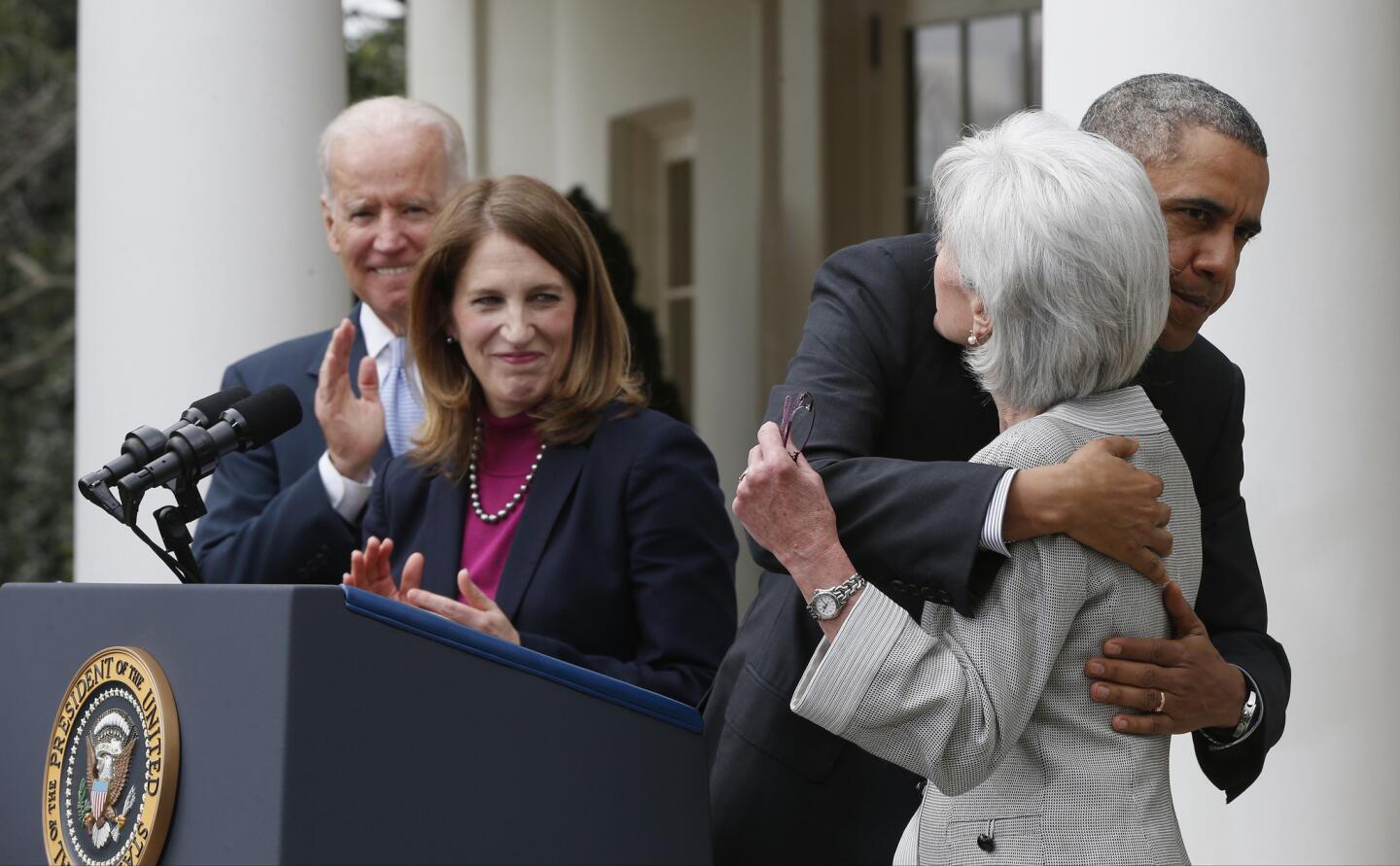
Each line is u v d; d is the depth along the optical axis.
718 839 5.55
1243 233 4.89
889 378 5.15
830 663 4.07
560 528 6.01
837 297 5.25
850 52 14.66
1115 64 6.85
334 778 3.58
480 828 3.81
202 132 9.28
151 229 9.26
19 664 4.32
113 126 9.36
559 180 16.64
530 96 16.88
